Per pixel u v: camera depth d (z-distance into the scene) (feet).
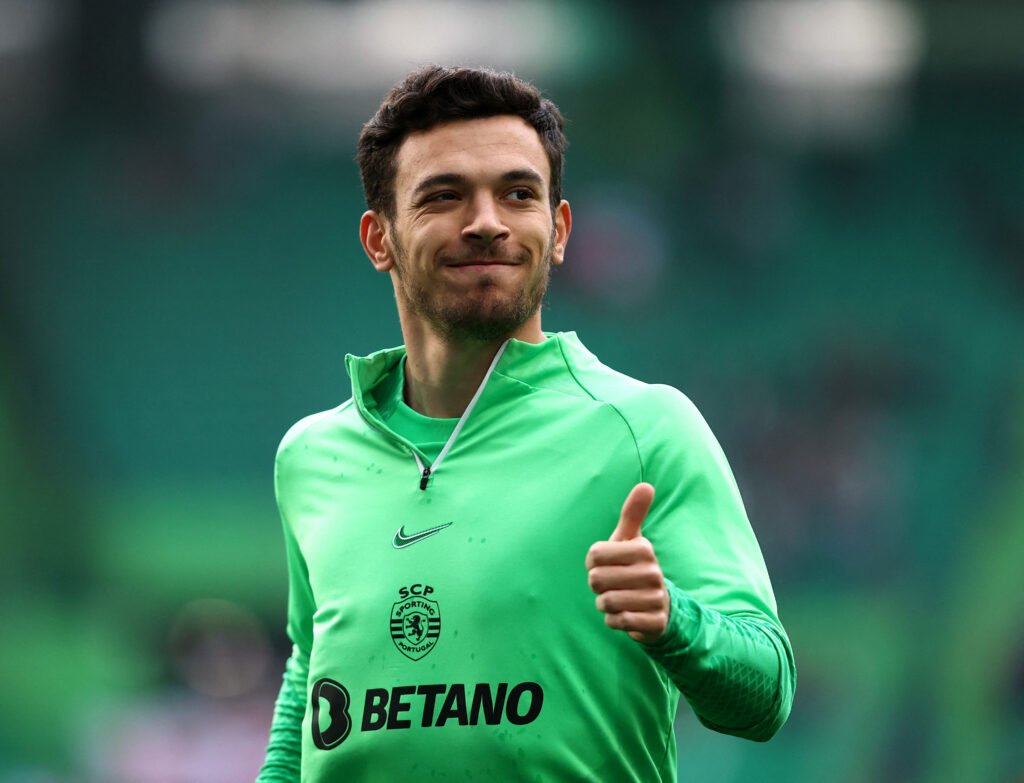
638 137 204.74
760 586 20.63
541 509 21.25
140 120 204.64
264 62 205.77
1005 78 204.33
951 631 162.40
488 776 20.38
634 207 200.64
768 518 170.71
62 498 183.62
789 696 20.26
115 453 190.19
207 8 204.74
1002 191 200.95
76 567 179.32
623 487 21.20
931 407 181.68
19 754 159.43
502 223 22.03
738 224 199.31
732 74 206.49
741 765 146.20
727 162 204.23
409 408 23.68
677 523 20.88
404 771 20.71
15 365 190.60
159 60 204.54
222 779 150.30
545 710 20.45
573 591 20.92
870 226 199.82
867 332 191.21
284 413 193.77
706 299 195.83
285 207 203.41
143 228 200.95
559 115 23.75
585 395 22.21
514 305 22.21
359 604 21.86
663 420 21.54
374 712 21.09
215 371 194.80
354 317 197.88
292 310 198.18
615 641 20.98
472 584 21.03
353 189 204.74
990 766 152.46
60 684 164.96
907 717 155.63
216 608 178.29
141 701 164.04
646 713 21.21
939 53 203.82
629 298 195.42
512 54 206.90
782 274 197.06
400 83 23.12
